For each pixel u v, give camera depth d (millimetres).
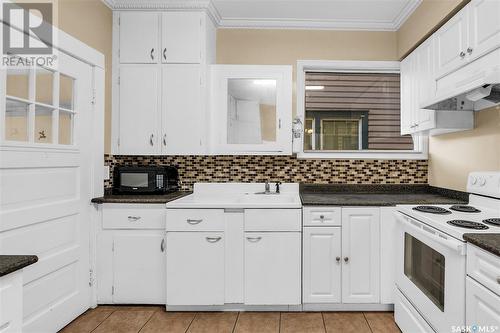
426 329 1543
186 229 2066
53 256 1841
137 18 2410
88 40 2148
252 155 2646
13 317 955
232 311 2131
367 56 2709
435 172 2529
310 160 2666
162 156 2684
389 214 2062
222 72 2467
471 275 1208
